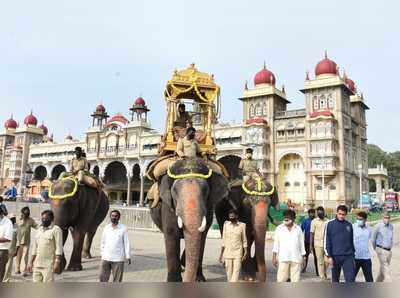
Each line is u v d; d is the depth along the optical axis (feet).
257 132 191.62
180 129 33.94
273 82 202.69
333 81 179.93
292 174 188.34
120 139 251.19
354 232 28.63
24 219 36.27
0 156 325.01
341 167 172.45
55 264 24.97
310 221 39.93
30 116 324.19
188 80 34.91
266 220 29.25
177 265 25.62
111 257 25.75
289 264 26.68
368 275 28.12
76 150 38.83
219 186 25.23
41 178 308.40
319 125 177.17
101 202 43.93
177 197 22.38
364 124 218.79
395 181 310.04
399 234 88.74
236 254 27.96
